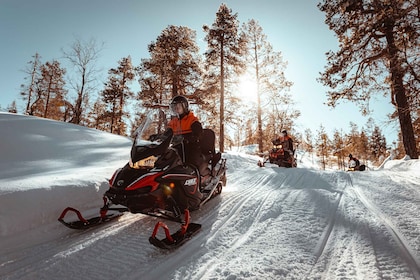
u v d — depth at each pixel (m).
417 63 8.77
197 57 23.03
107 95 28.78
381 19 10.79
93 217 3.31
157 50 22.00
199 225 2.92
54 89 30.81
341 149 42.56
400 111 11.57
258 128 23.58
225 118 20.45
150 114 3.56
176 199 3.09
